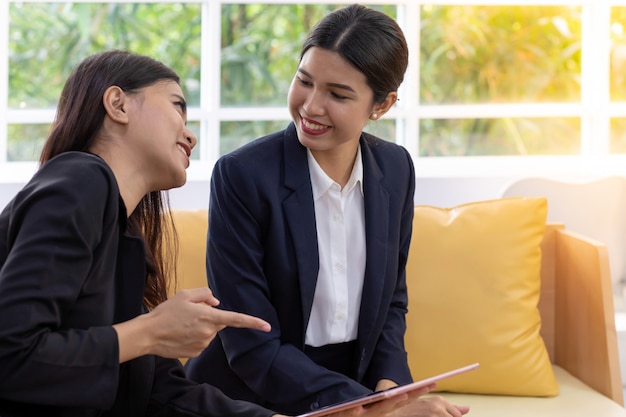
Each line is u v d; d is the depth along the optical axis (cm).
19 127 366
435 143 396
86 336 150
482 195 368
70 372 147
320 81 202
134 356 154
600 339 283
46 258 144
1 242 153
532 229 288
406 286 254
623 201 354
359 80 202
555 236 311
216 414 177
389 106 216
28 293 142
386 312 225
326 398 206
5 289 142
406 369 227
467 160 396
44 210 146
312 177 217
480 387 280
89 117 165
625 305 353
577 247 296
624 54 404
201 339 156
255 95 385
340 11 207
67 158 155
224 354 222
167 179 170
